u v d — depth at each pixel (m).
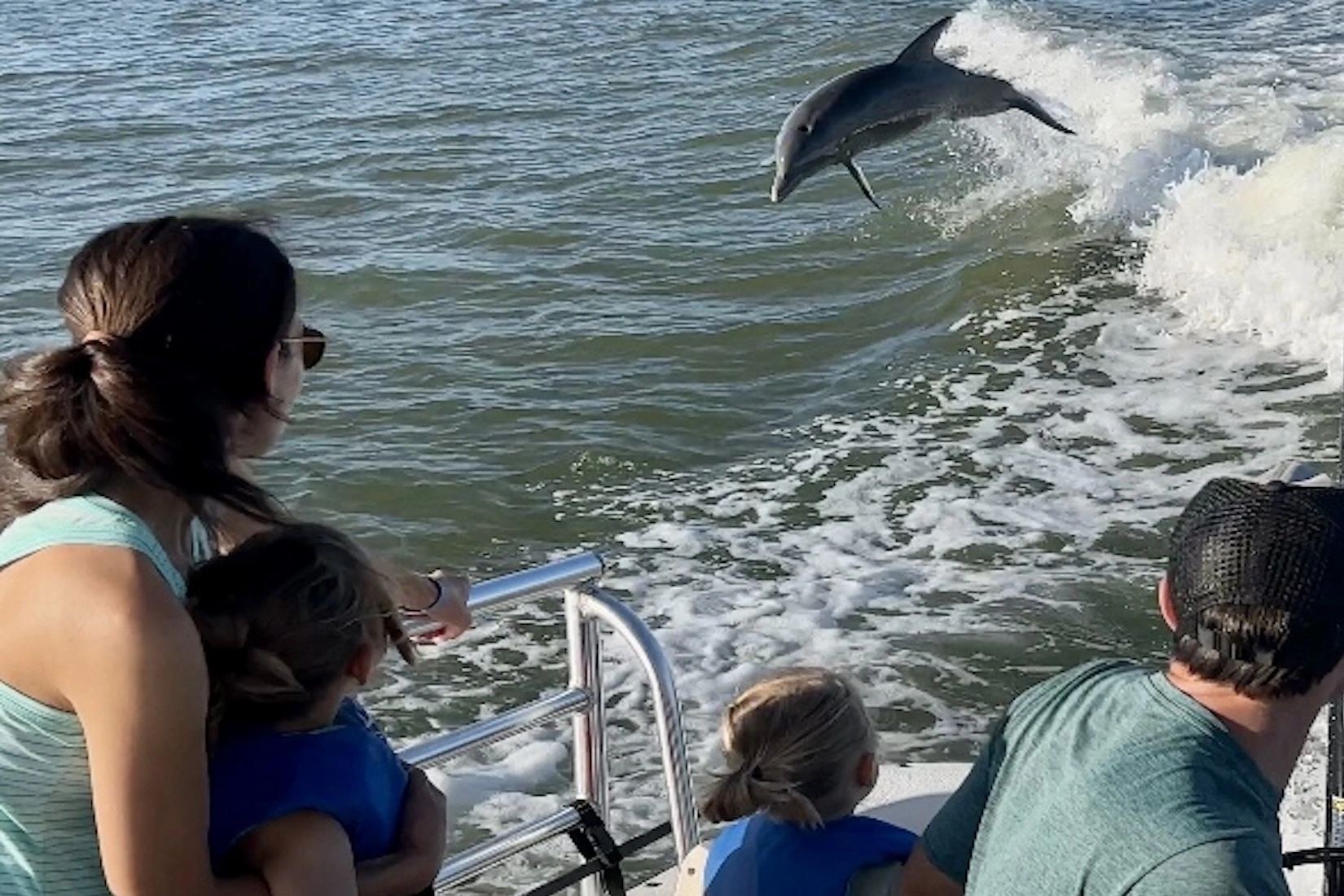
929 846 2.48
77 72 27.42
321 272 14.89
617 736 7.22
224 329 2.15
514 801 6.75
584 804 3.31
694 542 9.26
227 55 28.05
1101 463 9.95
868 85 5.80
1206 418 10.54
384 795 2.39
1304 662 2.10
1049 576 8.52
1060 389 11.23
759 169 17.98
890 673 7.72
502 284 14.44
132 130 22.50
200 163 20.34
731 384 11.82
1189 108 19.05
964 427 10.66
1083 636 7.95
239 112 23.23
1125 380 11.29
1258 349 11.64
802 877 3.03
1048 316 12.73
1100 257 14.03
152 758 2.03
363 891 2.32
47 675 2.06
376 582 2.36
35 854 2.12
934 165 17.17
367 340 13.11
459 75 24.78
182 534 2.33
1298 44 22.41
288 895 2.24
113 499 2.15
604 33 27.12
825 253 14.85
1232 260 13.03
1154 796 2.06
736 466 10.34
